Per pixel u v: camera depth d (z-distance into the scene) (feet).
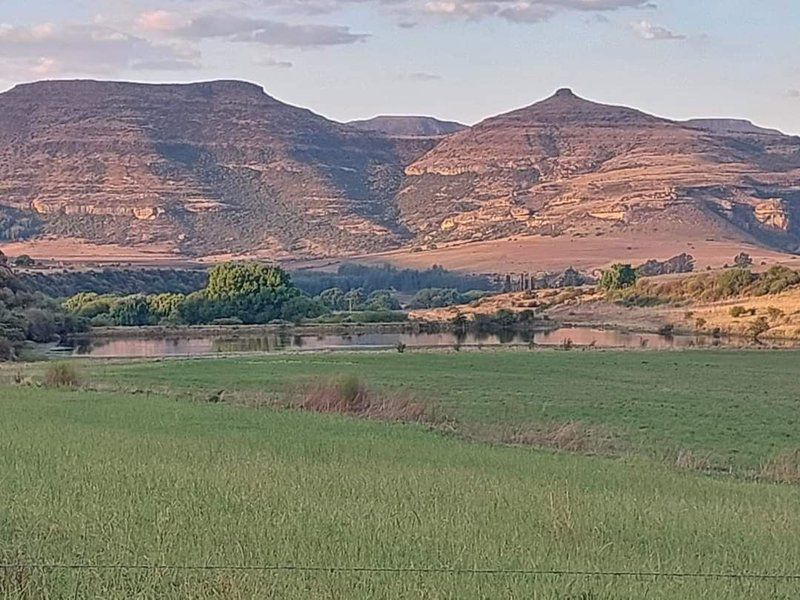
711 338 372.79
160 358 280.51
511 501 56.85
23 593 34.83
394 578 37.42
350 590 35.88
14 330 334.24
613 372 230.48
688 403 169.17
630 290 481.87
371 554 41.29
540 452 94.79
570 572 39.11
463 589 36.60
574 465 83.15
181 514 47.67
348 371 224.94
